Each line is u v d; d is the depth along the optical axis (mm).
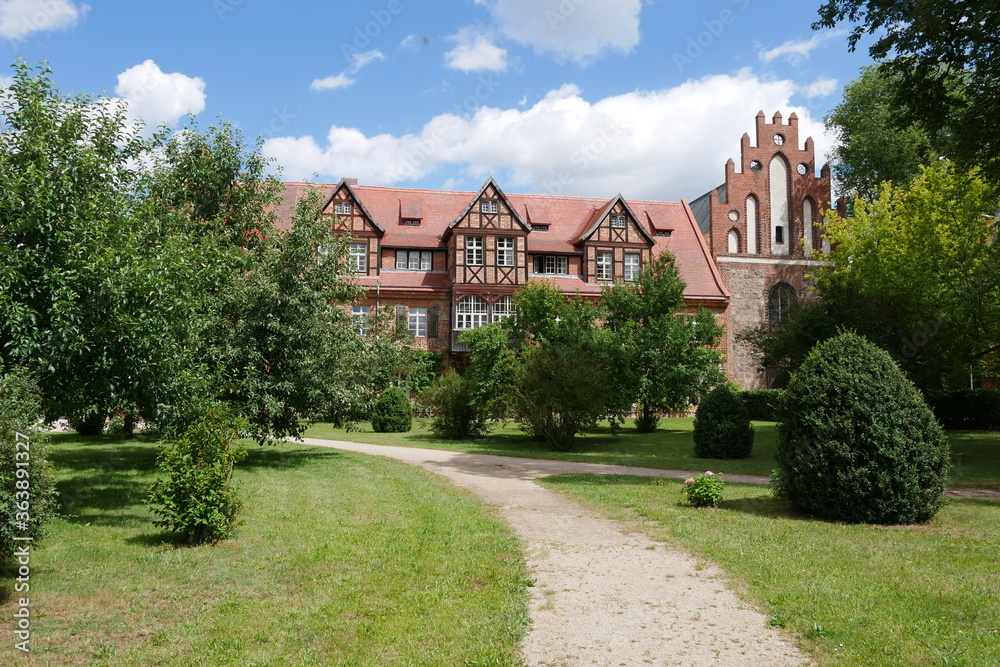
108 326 9336
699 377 25000
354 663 4855
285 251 15992
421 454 19359
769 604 5879
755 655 4875
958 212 22422
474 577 6891
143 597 6293
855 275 26969
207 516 8195
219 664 4852
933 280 22500
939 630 5188
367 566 7301
